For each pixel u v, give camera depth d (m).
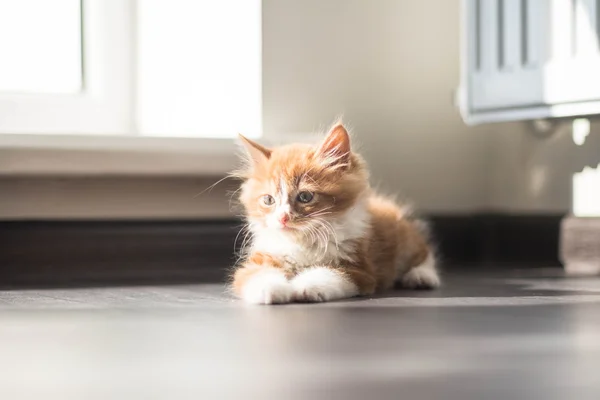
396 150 1.44
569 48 1.24
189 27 1.38
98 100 1.38
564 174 1.39
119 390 0.79
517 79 1.29
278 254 1.13
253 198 1.15
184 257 1.34
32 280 1.26
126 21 1.38
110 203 1.32
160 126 1.38
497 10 1.32
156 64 1.38
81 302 1.08
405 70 1.43
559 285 1.19
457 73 1.46
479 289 1.16
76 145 1.27
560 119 1.38
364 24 1.41
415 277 1.18
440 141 1.46
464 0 1.36
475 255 1.48
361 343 0.89
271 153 1.16
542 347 0.88
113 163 1.29
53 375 0.82
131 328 0.95
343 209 1.13
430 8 1.44
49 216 1.30
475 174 1.49
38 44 1.37
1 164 1.25
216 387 0.79
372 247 1.16
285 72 1.37
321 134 1.36
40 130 1.35
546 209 1.42
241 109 1.36
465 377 0.81
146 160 1.30
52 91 1.37
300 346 0.88
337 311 1.02
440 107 1.46
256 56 1.35
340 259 1.13
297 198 1.12
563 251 1.38
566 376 0.81
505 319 0.98
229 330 0.94
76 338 0.91
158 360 0.85
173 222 1.34
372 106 1.42
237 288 1.11
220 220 1.35
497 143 1.49
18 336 0.92
